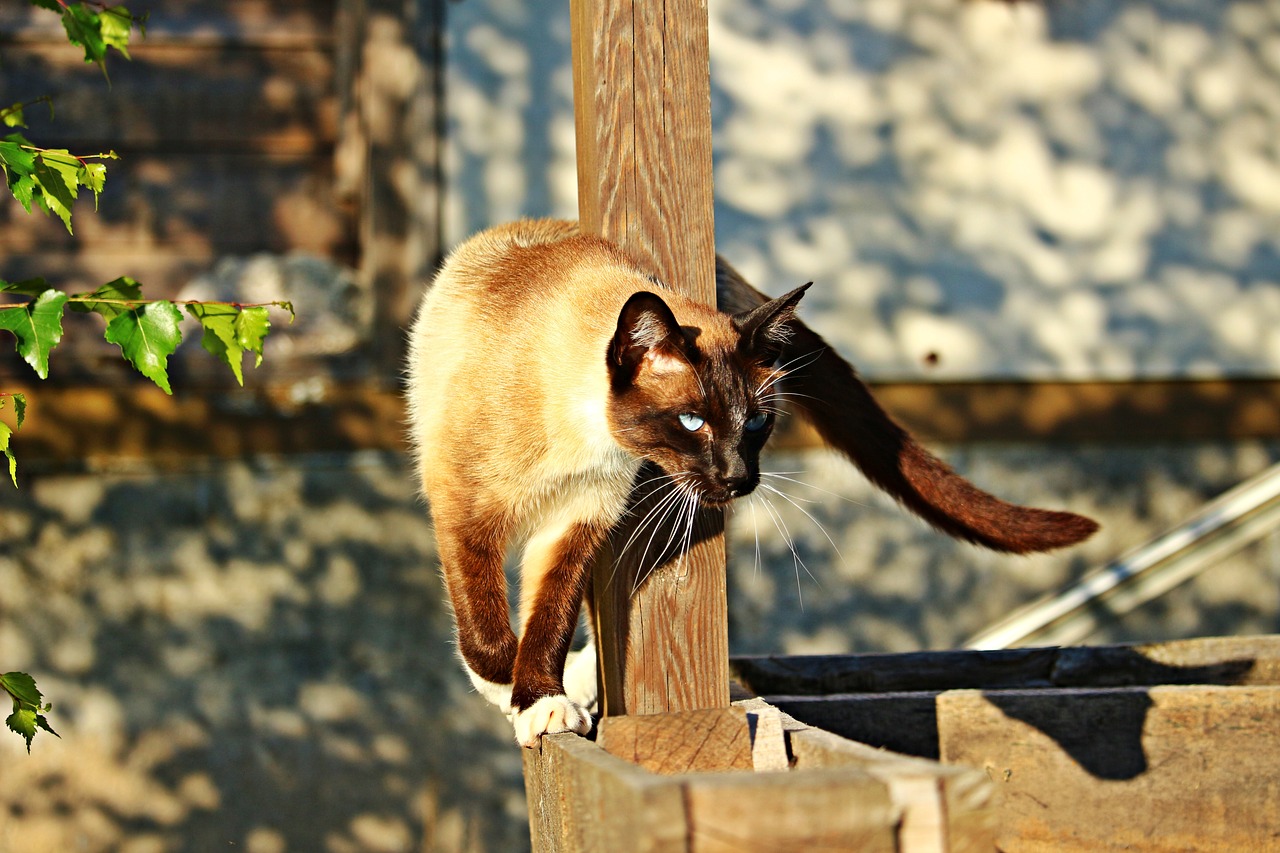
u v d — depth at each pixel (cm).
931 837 183
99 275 686
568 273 329
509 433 321
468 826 658
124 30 313
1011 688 385
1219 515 683
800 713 327
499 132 667
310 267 677
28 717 304
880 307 695
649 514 313
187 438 648
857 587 683
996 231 700
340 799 654
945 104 699
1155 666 386
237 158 703
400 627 657
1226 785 307
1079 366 702
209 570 650
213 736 650
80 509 644
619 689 301
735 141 688
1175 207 711
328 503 654
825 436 409
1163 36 708
